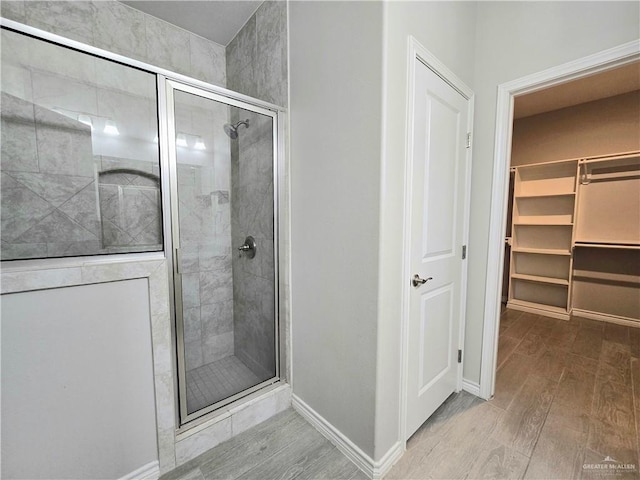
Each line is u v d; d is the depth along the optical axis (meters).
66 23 1.64
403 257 1.27
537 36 1.52
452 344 1.79
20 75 1.39
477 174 1.78
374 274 1.18
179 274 1.40
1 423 0.93
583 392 1.84
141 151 1.45
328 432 1.47
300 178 1.58
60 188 1.57
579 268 3.28
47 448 1.01
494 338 1.77
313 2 1.40
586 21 1.38
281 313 1.75
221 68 2.27
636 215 2.91
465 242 1.81
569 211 3.30
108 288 1.10
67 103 1.50
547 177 3.44
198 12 1.89
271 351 1.83
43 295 0.97
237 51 2.10
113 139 1.48
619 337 2.68
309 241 1.54
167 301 1.24
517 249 3.55
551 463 1.30
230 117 1.75
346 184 1.29
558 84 1.52
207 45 2.18
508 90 1.63
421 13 1.28
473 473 1.26
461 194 1.74
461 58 1.62
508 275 3.75
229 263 2.04
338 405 1.41
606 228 3.07
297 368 1.71
